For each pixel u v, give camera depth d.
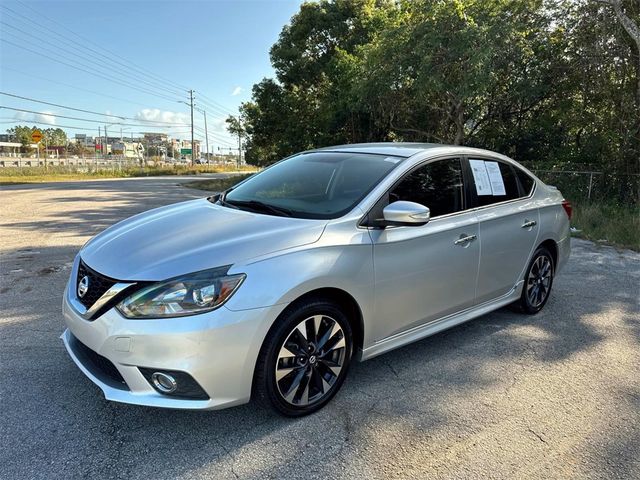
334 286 2.85
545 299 4.88
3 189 19.84
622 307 5.09
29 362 3.48
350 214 3.10
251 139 31.70
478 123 18.94
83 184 24.78
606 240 8.94
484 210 3.98
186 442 2.62
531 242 4.47
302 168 3.93
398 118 20.22
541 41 15.84
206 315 2.45
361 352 3.17
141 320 2.45
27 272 5.88
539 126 17.22
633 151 13.74
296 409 2.84
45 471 2.37
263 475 2.39
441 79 15.23
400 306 3.30
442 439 2.72
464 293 3.82
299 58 26.25
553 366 3.67
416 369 3.55
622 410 3.07
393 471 2.44
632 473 2.48
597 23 14.22
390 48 16.69
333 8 25.97
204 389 2.49
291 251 2.74
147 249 2.77
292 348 2.78
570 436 2.78
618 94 14.26
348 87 21.53
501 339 4.16
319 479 2.37
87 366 2.75
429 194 3.58
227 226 3.01
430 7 15.31
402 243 3.23
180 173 53.91
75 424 2.75
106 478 2.33
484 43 14.51
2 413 2.84
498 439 2.73
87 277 2.76
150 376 2.49
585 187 14.17
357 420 2.88
